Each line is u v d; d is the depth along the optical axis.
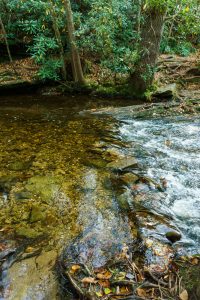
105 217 3.69
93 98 9.94
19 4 10.69
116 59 9.79
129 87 9.83
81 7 12.04
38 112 8.36
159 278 2.80
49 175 4.66
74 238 3.33
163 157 5.45
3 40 11.43
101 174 4.70
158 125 7.30
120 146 5.93
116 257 3.07
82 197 4.09
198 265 2.93
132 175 4.68
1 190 4.25
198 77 11.16
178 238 3.33
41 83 10.41
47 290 2.68
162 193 4.25
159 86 10.07
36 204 3.93
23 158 5.23
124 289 2.71
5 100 9.59
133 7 11.59
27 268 2.90
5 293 2.62
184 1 7.40
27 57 11.73
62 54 10.20
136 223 3.57
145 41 9.20
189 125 7.27
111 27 9.88
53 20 9.76
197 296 2.55
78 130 6.82
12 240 3.29
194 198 4.17
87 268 2.91
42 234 3.39
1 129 6.78
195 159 5.38
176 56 13.34
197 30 9.48
